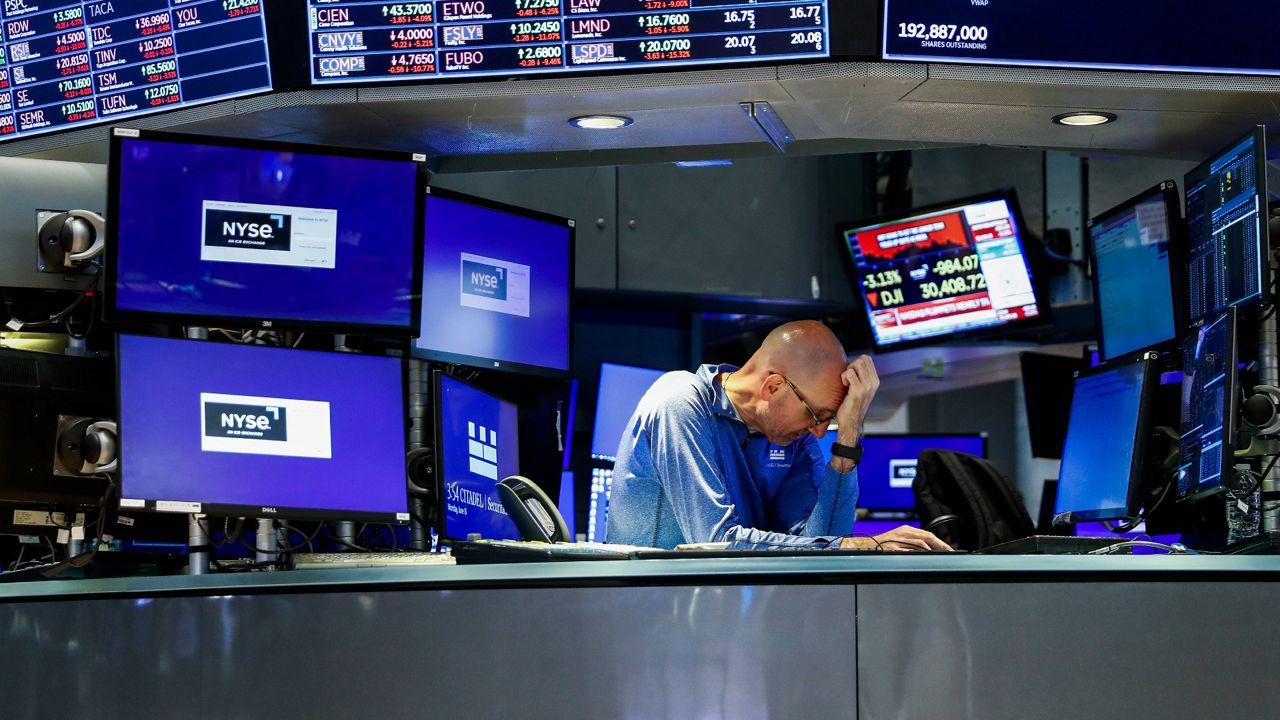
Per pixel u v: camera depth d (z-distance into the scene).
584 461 5.53
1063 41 3.30
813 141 4.20
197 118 3.50
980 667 2.05
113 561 3.21
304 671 2.13
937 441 7.97
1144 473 3.19
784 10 3.25
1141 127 3.70
